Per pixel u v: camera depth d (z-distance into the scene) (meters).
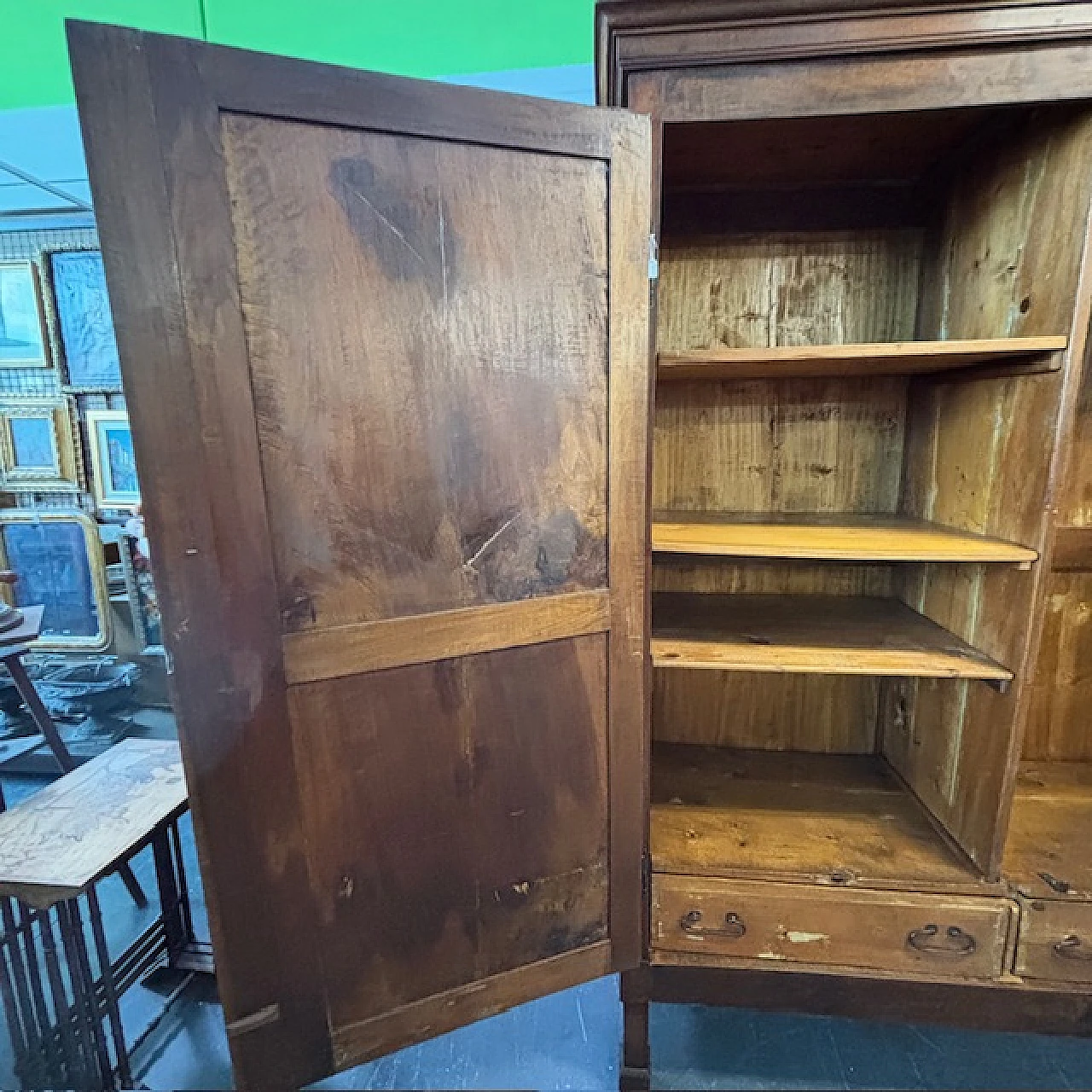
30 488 2.61
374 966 1.01
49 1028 1.27
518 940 1.10
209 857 0.88
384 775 0.96
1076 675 1.53
